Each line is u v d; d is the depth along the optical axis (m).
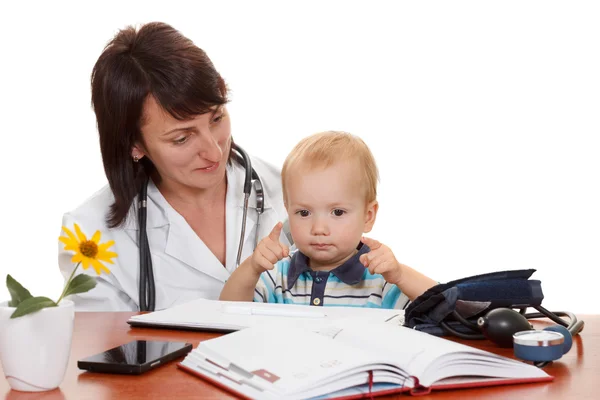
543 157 3.19
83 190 3.10
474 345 1.03
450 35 3.16
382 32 3.16
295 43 3.17
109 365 0.88
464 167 3.22
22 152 3.08
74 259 0.83
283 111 3.19
